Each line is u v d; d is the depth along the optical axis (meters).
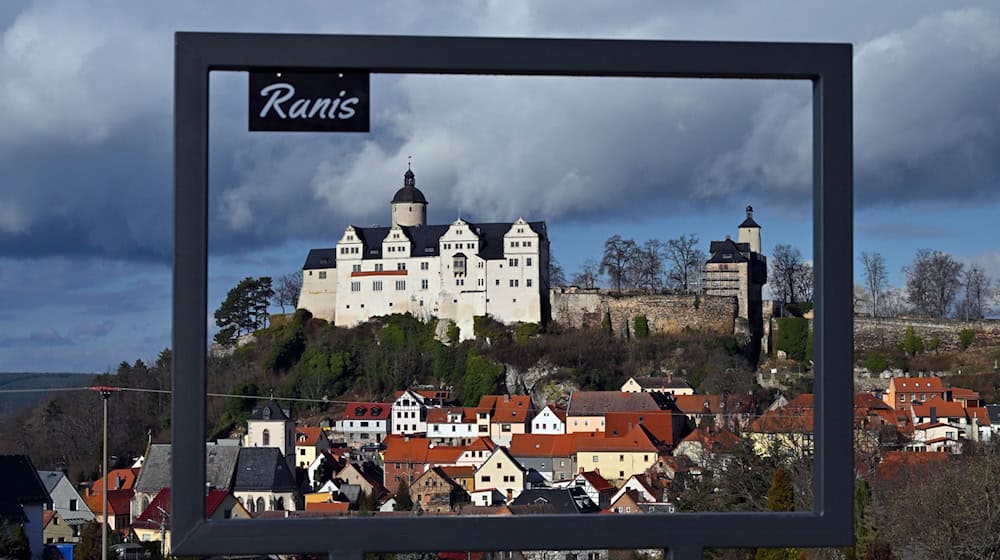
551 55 4.54
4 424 74.69
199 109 4.42
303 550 4.37
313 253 128.50
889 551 27.58
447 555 16.48
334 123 4.47
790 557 25.47
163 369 81.69
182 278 4.39
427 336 122.44
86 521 57.12
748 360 124.06
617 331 125.25
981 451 39.78
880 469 40.16
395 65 4.47
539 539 4.43
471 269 124.44
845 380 4.60
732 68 4.61
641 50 4.57
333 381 115.50
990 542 29.67
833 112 4.62
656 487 52.88
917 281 129.00
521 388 117.19
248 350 119.62
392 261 125.81
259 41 4.42
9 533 42.09
